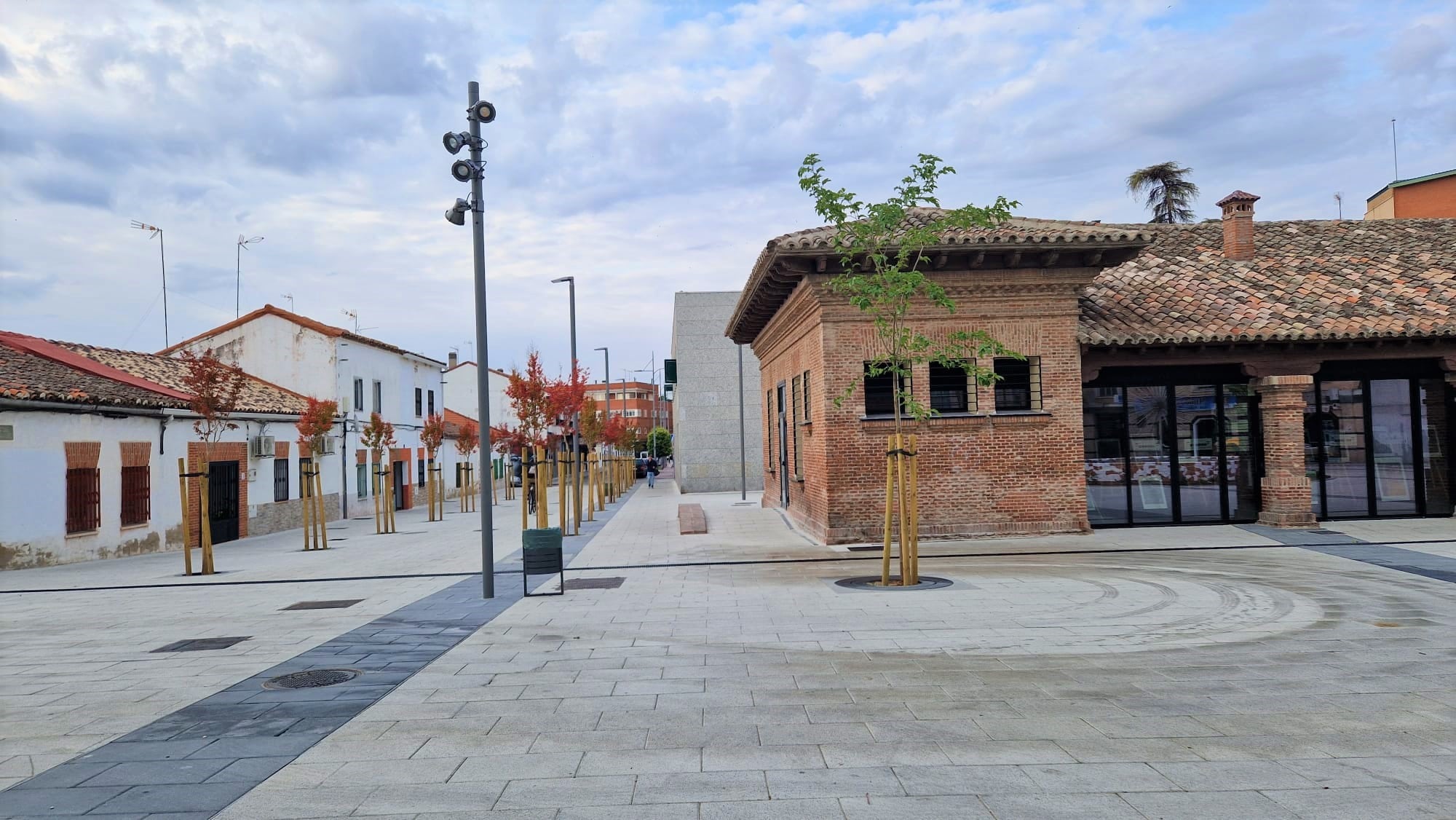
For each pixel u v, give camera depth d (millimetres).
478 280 12234
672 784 4898
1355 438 18484
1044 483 17031
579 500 23469
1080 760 5125
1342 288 18875
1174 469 18234
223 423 24812
